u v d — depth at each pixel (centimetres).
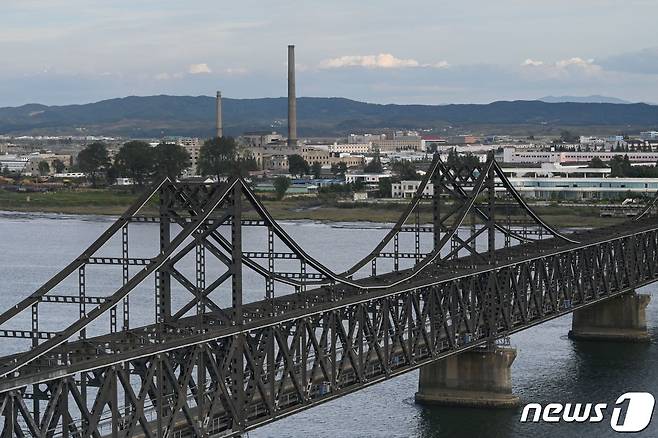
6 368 9912
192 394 11981
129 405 11700
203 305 12112
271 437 15912
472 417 17288
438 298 16688
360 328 14425
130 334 11525
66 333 10644
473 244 18762
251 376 12512
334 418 17000
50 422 10044
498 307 18600
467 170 19212
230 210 12269
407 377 19700
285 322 12975
